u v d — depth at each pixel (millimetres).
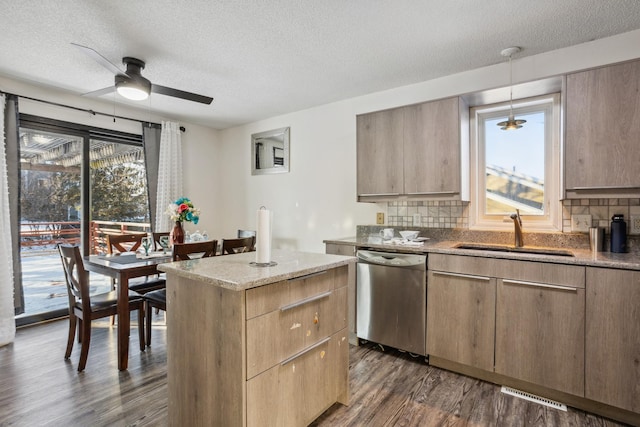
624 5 1927
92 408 1927
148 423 1798
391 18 2068
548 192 2650
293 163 4117
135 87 2492
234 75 2961
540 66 2541
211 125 4770
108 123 3818
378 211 3428
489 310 2184
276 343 1504
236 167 4781
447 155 2670
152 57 2594
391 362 2535
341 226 3697
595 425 1803
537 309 2018
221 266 1681
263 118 4391
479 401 2018
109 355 2607
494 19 2080
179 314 1635
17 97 3082
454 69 2834
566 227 2510
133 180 4137
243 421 1364
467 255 2262
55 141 3479
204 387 1521
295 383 1606
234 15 2035
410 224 3221
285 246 4207
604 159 2055
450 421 1826
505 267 2123
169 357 1701
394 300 2588
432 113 2738
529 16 2045
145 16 2041
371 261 2707
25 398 2021
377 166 3029
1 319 2799
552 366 1977
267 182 4402
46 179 3430
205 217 4812
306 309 1665
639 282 1734
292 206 4133
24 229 3309
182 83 3150
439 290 2387
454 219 2996
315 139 3902
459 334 2305
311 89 3320
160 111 4098
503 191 2846
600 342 1837
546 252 2324
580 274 1887
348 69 2830
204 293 1501
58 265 3520
